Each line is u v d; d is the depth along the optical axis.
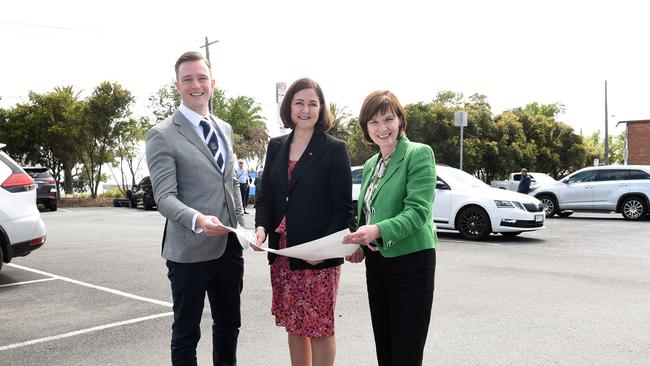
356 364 3.74
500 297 5.64
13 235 6.29
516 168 35.03
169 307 5.32
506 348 4.03
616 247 9.48
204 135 3.04
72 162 28.36
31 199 6.56
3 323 4.79
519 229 10.05
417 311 2.62
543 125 38.44
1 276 6.91
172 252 2.92
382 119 2.72
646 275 6.85
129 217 17.14
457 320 4.78
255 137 40.03
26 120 26.78
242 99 46.38
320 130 2.96
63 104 27.19
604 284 6.29
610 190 15.49
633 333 4.38
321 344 2.96
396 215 2.63
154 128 2.89
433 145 33.31
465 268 7.36
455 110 34.09
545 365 3.68
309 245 2.53
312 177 2.88
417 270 2.62
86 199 26.61
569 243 10.04
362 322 4.75
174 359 2.94
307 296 2.91
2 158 6.44
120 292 5.99
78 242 10.23
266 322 4.79
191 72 2.95
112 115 26.33
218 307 3.17
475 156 33.00
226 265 3.07
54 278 6.76
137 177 28.30
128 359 3.87
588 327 4.55
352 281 6.49
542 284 6.29
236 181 3.36
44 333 4.48
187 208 2.71
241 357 3.91
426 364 3.72
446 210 10.84
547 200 16.61
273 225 3.03
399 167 2.66
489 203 10.26
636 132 30.55
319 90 2.92
